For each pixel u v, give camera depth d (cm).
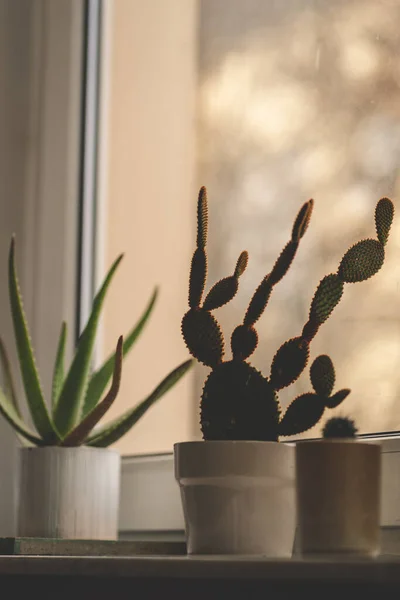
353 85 185
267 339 192
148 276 216
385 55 181
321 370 150
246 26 205
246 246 199
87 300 219
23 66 225
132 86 224
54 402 190
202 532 147
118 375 175
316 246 187
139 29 225
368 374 175
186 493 149
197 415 202
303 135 192
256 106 201
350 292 180
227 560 123
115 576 132
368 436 171
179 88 216
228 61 207
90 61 224
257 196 199
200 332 155
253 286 196
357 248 151
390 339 174
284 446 148
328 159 188
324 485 135
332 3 190
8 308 217
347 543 134
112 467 184
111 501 184
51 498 179
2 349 190
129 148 222
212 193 207
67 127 221
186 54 216
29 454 181
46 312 217
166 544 166
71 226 219
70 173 220
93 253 222
